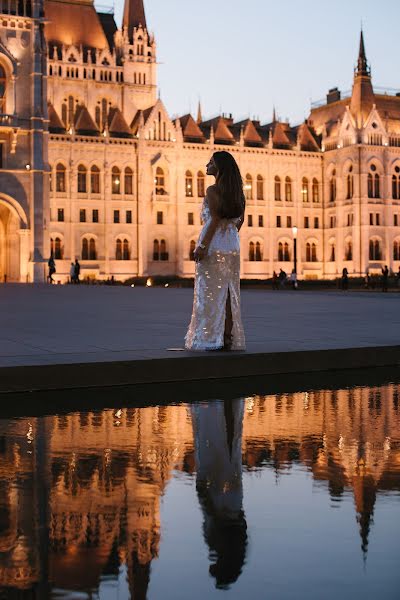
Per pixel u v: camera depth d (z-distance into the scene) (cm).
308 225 12762
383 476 616
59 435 782
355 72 12675
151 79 12156
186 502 539
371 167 12369
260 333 1667
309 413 911
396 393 1070
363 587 389
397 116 13188
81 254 11062
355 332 1695
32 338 1523
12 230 7906
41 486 586
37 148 7694
